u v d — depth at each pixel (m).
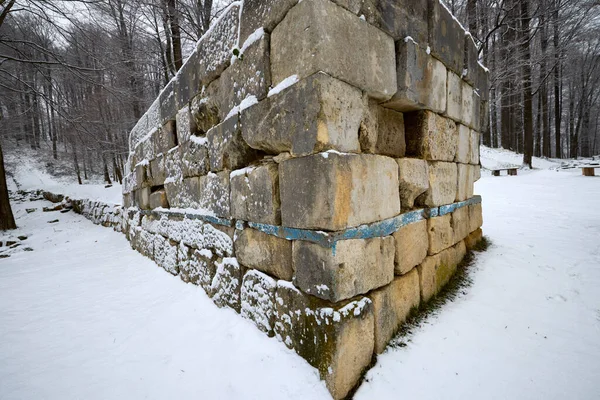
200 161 3.39
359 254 1.94
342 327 1.77
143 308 3.27
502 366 2.02
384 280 2.15
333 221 1.76
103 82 11.06
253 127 2.32
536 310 2.64
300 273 2.01
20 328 2.88
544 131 25.56
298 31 1.84
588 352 2.13
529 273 3.29
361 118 2.05
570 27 15.86
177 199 4.17
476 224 4.10
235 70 2.54
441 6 2.82
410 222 2.52
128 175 6.86
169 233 4.38
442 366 2.01
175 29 11.46
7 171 23.20
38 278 4.57
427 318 2.50
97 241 7.44
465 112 3.55
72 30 9.16
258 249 2.46
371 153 2.20
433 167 2.86
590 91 29.92
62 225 10.27
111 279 4.36
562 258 3.64
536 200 7.73
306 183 1.87
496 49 13.76
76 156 21.27
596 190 8.39
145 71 12.77
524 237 4.56
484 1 12.77
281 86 2.00
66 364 2.29
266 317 2.34
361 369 1.90
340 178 1.78
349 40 1.91
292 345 2.09
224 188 2.91
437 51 2.75
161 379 2.08
